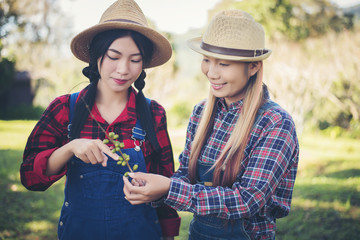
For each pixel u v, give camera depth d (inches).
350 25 426.3
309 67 423.5
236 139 61.1
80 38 63.4
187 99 679.7
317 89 443.2
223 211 56.3
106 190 61.2
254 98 61.7
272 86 423.8
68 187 62.9
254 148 60.6
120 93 65.3
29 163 59.0
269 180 57.1
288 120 59.9
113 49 58.1
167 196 56.5
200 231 65.9
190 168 67.6
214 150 65.3
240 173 61.7
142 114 66.4
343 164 290.7
